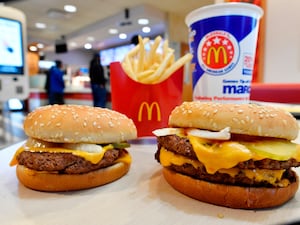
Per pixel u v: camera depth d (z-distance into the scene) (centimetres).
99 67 548
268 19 276
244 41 98
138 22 664
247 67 101
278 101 228
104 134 77
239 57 99
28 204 63
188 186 67
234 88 101
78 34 844
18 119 442
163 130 80
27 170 71
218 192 62
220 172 62
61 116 75
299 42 263
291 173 66
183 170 69
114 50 1080
